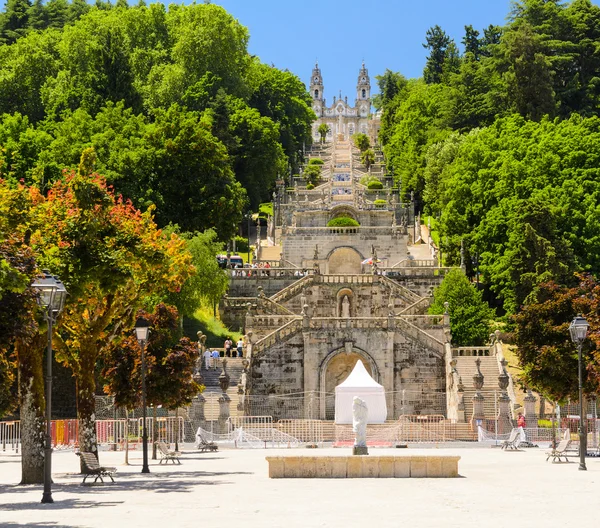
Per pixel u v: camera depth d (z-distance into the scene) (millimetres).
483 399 73750
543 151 108750
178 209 103125
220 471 46281
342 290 93438
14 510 30828
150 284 46812
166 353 57312
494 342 81938
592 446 62312
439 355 80750
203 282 85125
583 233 100125
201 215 103250
